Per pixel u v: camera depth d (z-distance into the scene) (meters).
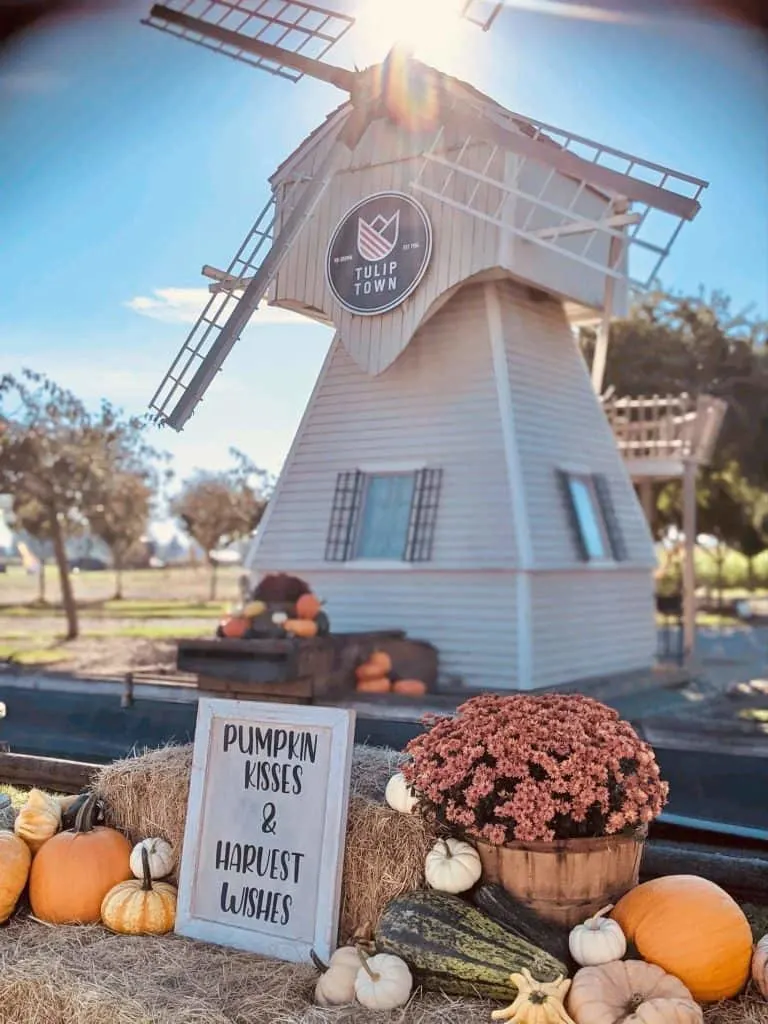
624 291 11.66
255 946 3.28
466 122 9.82
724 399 19.41
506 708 3.30
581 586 10.89
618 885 3.15
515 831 3.05
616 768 3.12
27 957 3.21
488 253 9.83
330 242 10.59
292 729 3.44
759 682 12.20
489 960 2.89
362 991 2.88
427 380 10.75
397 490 10.78
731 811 5.73
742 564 33.34
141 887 3.52
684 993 2.77
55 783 4.92
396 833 3.28
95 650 14.41
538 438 10.66
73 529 20.39
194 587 28.47
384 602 10.53
